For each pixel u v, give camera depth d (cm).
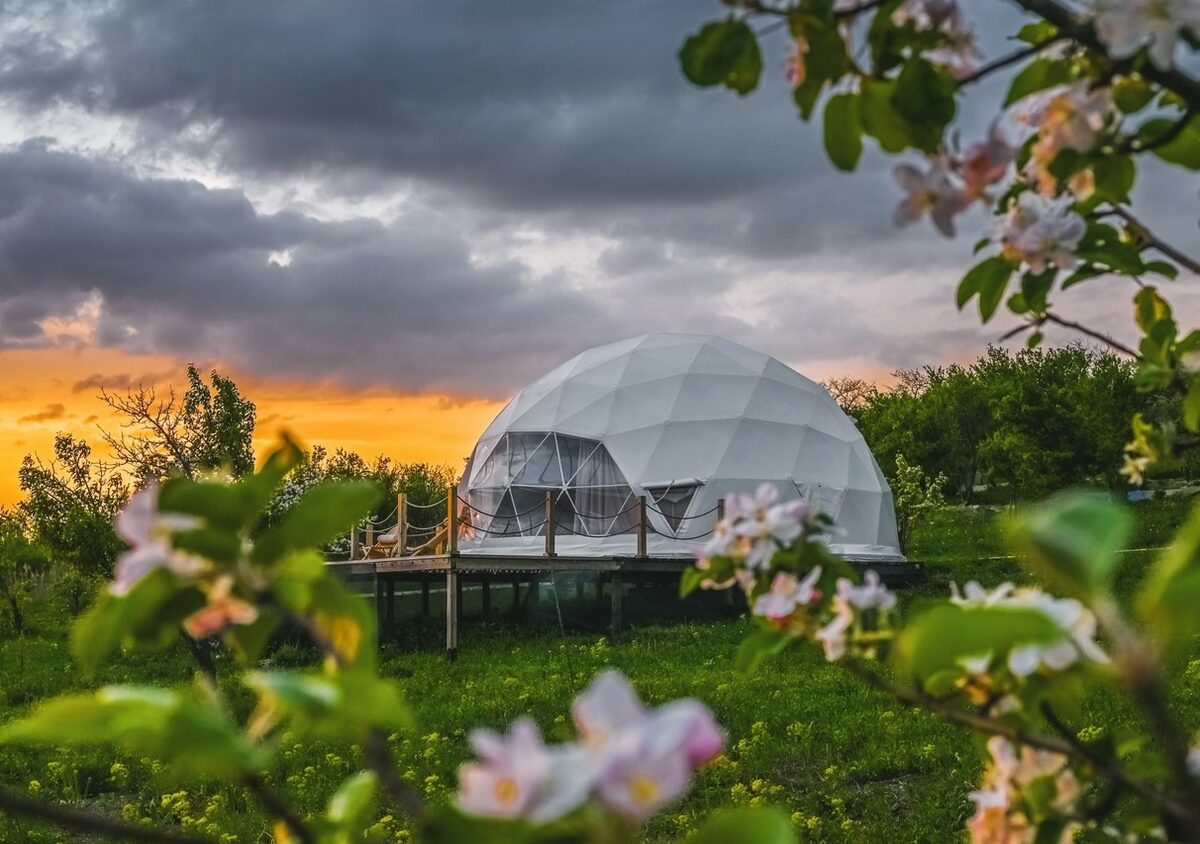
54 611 2956
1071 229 168
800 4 143
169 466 1903
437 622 2269
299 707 81
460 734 1094
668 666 1612
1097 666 124
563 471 2578
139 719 83
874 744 938
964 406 4284
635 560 2086
